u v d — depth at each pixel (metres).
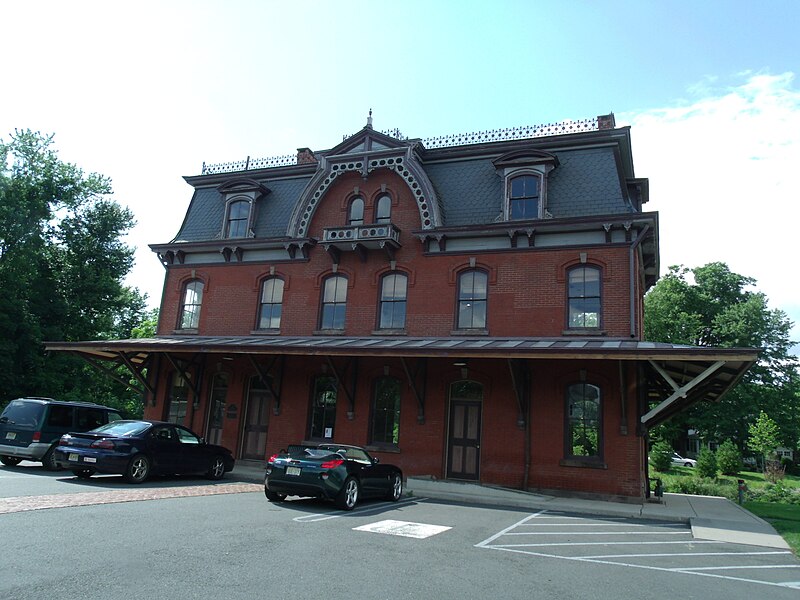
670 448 38.50
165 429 14.60
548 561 7.81
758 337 42.28
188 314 22.42
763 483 30.48
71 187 37.09
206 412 21.00
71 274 37.16
